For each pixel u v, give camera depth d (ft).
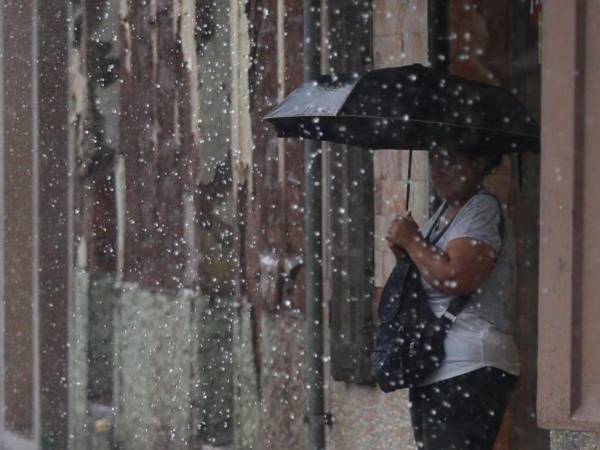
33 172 100.73
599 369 44.06
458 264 48.65
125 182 93.97
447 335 49.55
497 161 51.39
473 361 49.16
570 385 44.50
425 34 62.28
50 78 99.86
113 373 94.58
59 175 99.66
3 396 103.60
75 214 98.37
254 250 78.23
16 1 101.60
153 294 89.04
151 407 89.04
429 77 51.08
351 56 65.98
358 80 51.31
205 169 83.71
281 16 75.41
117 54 95.30
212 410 82.58
